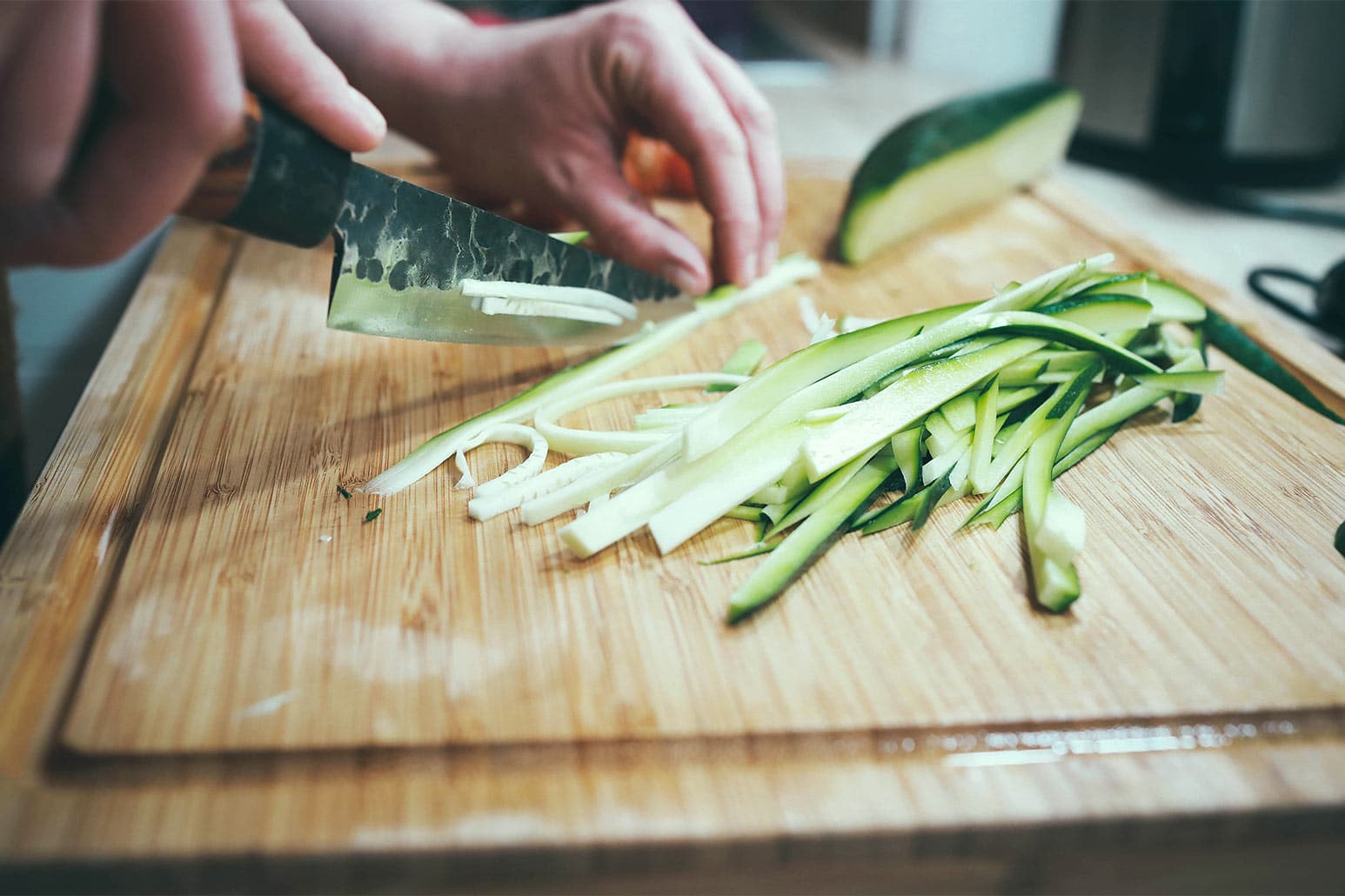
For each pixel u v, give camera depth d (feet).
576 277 1.37
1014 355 1.26
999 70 3.10
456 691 0.99
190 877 0.88
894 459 1.21
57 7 0.85
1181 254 1.86
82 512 1.16
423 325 1.28
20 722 0.95
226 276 1.60
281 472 1.23
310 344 1.45
